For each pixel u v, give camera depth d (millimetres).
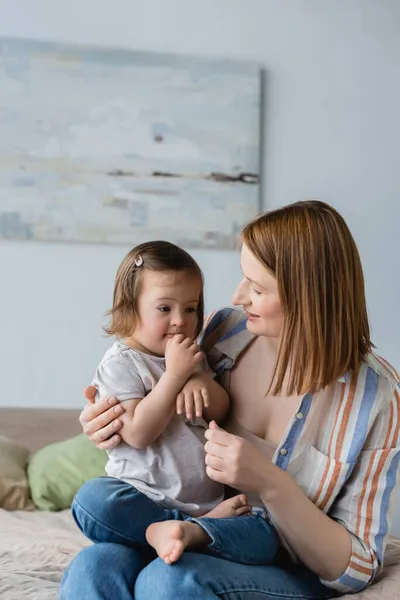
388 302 3160
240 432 1448
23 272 2957
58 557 1874
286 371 1410
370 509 1340
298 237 1312
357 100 3156
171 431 1417
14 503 2387
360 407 1354
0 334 2938
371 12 3166
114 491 1312
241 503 1349
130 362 1453
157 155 3033
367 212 3158
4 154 2951
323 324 1315
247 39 3104
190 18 3072
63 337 2969
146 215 3029
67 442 2627
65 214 2979
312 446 1370
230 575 1200
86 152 2996
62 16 3000
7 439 2684
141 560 1284
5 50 2953
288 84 3125
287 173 3119
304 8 3133
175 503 1380
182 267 1484
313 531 1263
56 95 2980
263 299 1340
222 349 1518
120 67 3012
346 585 1301
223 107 3064
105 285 2998
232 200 3068
